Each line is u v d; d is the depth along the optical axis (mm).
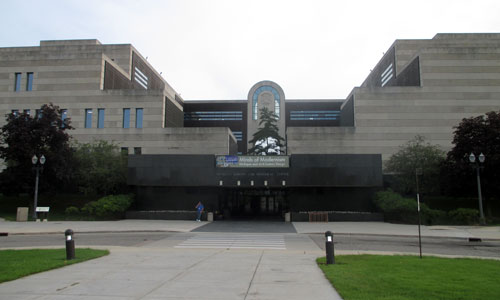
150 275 9984
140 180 36000
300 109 78750
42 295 7762
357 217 33969
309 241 20312
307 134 49875
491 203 41656
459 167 34250
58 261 11930
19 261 11844
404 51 59812
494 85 48781
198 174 35594
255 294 7895
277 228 27781
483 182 33812
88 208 34406
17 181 36594
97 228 26812
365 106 49844
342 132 49594
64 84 51594
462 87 48938
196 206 35469
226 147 49844
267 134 60688
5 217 35562
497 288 8094
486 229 27328
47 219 33875
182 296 7707
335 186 35406
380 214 33938
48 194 40594
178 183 35625
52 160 36594
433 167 37531
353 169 34938
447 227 28625
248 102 73750
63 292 8016
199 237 22234
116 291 8133
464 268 10727
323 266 11172
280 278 9617
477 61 49312
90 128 50812
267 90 73750
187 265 11695
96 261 12445
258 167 35312
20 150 35750
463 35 60469
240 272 10477
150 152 50406
